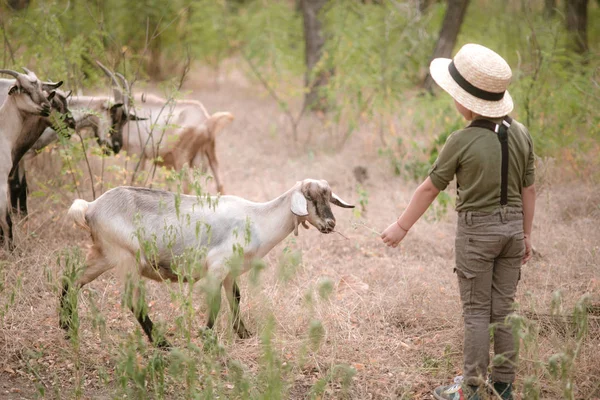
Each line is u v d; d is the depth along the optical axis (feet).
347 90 31.04
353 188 25.93
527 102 25.20
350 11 34.09
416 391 13.17
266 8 39.17
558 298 11.95
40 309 15.44
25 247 18.37
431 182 12.04
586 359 13.51
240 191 25.55
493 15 41.42
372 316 16.03
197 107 23.72
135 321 15.10
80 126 21.06
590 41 41.73
